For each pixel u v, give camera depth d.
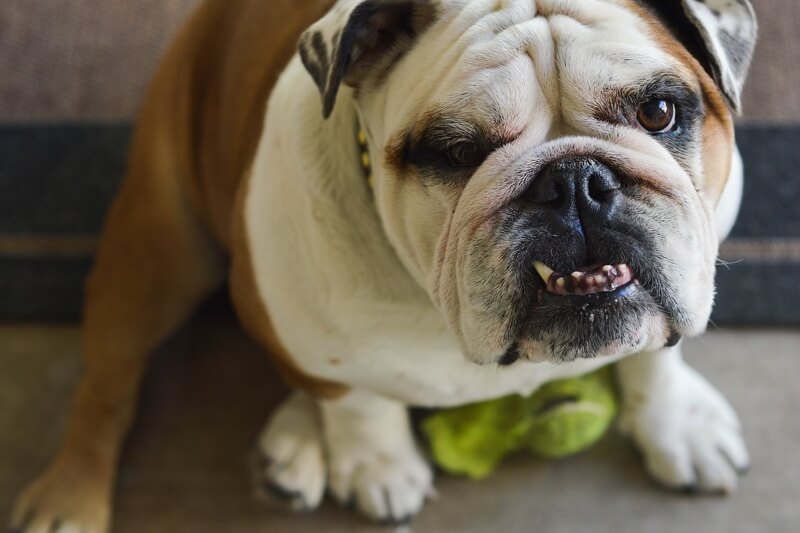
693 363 1.87
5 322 2.02
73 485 1.73
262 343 1.54
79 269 2.04
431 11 1.09
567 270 1.02
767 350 1.86
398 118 1.08
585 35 1.02
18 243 2.07
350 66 1.12
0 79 2.28
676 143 1.06
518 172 1.01
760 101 2.07
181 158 1.67
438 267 1.10
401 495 1.68
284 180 1.28
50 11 2.35
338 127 1.23
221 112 1.55
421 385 1.39
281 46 1.42
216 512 1.76
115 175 2.13
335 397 1.54
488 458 1.70
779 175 1.99
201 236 1.76
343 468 1.70
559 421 1.59
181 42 1.68
